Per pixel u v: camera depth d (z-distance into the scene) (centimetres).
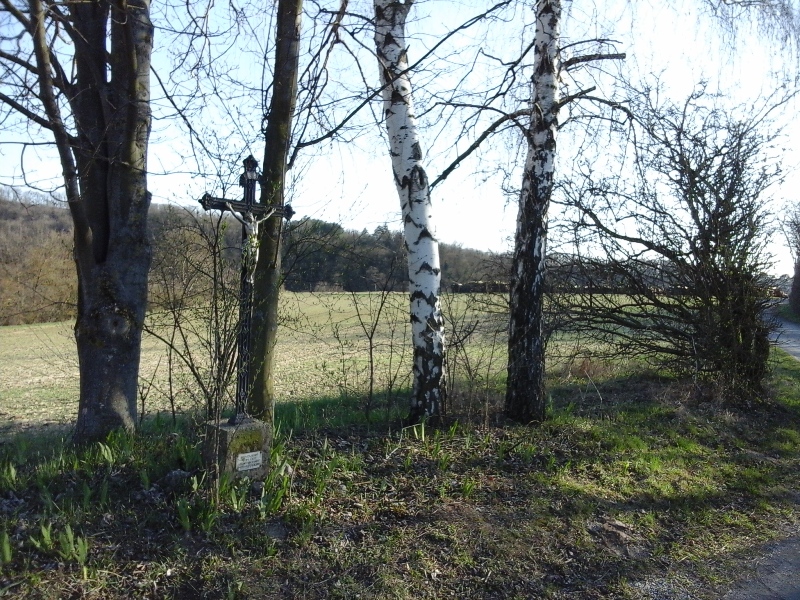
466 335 756
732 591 476
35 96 520
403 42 712
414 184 699
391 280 760
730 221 1047
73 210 561
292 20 593
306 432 664
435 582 440
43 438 700
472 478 596
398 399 912
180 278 575
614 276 1112
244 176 510
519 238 784
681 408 930
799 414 1017
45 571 383
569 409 866
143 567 404
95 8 619
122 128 598
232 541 436
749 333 1052
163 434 614
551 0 768
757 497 662
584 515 559
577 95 802
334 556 444
